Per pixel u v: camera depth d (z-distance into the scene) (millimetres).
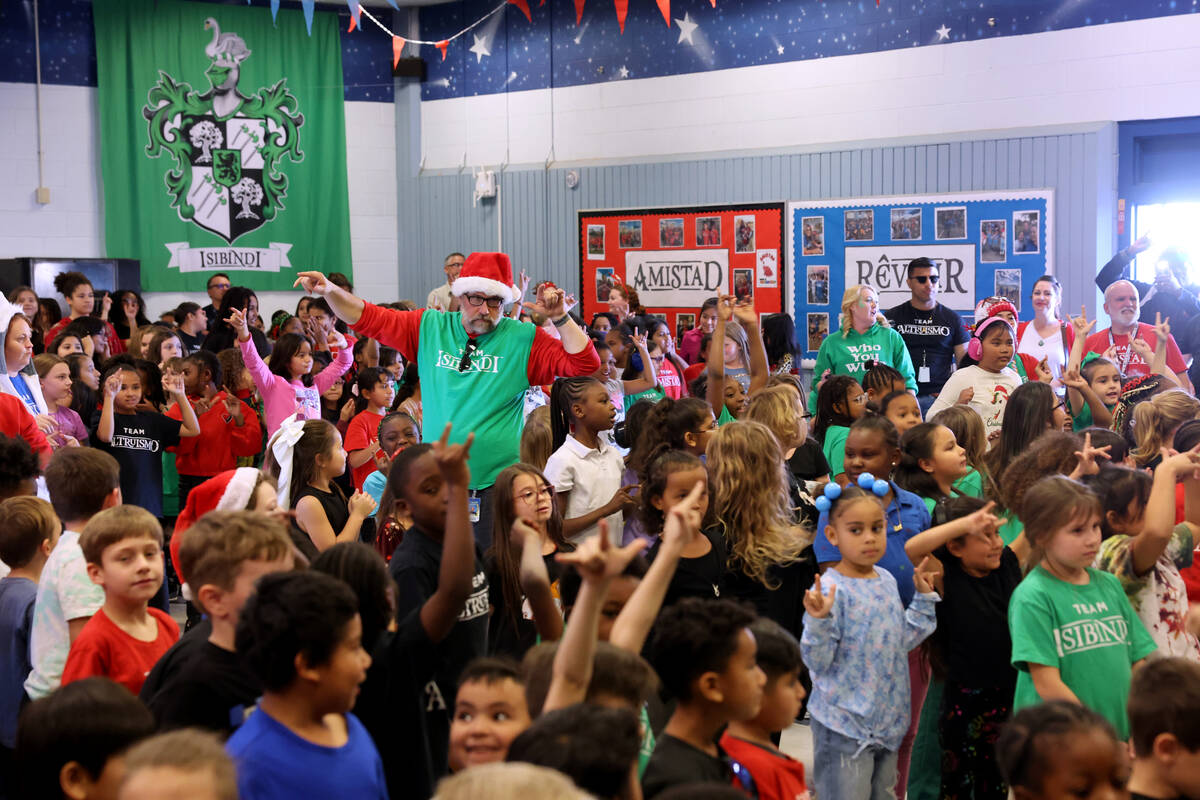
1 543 3209
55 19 10328
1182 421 4414
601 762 1618
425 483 2701
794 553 3619
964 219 8469
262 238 11180
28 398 5062
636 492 4102
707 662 2109
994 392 5719
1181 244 7773
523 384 4648
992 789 3289
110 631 2717
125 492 5824
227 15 10891
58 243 10469
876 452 3924
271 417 6547
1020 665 2916
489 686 2098
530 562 2670
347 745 2002
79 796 1865
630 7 9992
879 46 8758
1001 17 8242
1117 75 7840
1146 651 2957
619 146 10172
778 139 9297
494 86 10867
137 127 10648
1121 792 2037
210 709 2217
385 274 11633
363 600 2328
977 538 3252
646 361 6625
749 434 3639
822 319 9164
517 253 10836
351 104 11375
